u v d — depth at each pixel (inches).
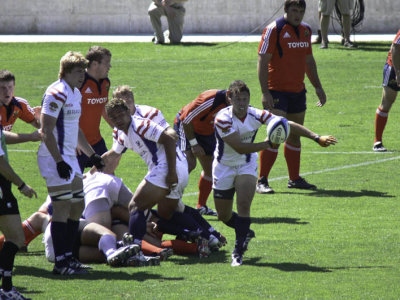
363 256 1053.2
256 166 1064.2
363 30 4215.1
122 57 3506.4
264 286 908.6
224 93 1298.0
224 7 4306.1
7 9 4338.1
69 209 994.7
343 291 880.9
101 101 1355.8
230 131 1022.4
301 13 1488.7
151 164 1058.1
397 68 1800.0
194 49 3703.3
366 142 2018.9
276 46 1499.8
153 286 916.0
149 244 1080.2
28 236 1125.7
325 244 1125.7
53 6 4325.8
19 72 3159.5
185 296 869.8
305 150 1953.7
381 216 1305.4
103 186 1124.5
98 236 1050.7
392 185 1558.8
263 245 1129.4
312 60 1567.4
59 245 984.3
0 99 1079.0
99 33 4345.5
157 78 3011.8
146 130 1031.6
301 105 1545.3
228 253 1111.6
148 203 1044.5
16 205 900.6
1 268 872.9
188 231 1099.9
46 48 3769.7
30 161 1875.0
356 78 2957.7
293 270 987.9
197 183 1644.9
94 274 984.9
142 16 4335.6
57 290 903.7
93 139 1379.2
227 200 1079.6
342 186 1562.5
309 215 1328.7
